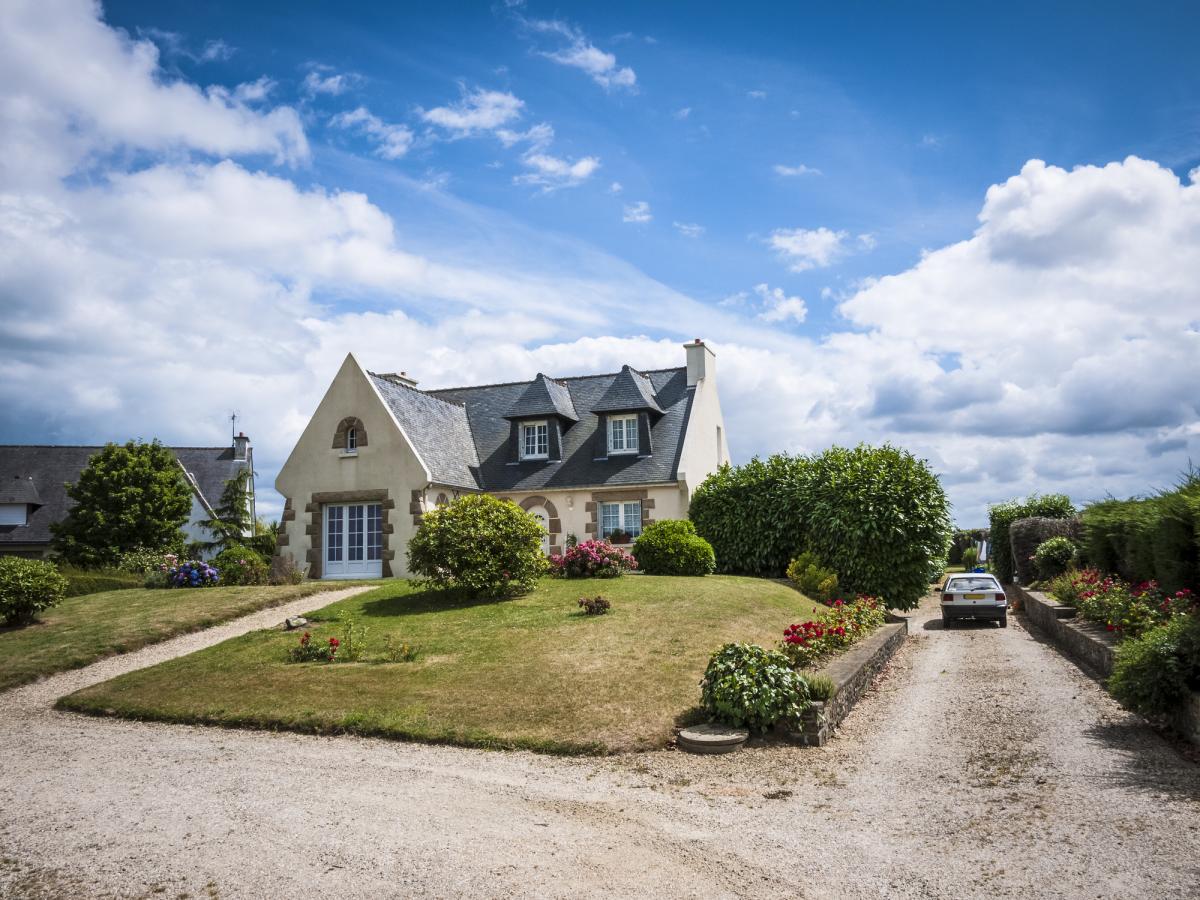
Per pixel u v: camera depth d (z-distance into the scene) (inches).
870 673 547.5
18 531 1519.4
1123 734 385.1
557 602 697.0
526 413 1112.2
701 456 1133.7
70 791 326.3
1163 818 268.2
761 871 240.8
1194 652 370.3
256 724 436.5
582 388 1216.8
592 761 367.6
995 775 329.1
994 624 965.2
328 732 420.8
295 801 307.7
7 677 556.4
